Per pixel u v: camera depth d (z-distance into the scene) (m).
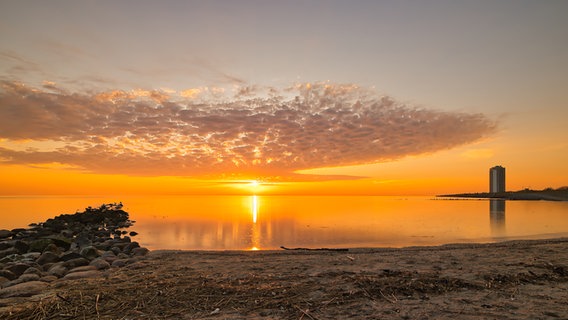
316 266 11.52
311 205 96.25
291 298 7.80
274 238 24.67
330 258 13.41
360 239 24.02
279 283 9.10
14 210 67.75
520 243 18.30
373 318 6.50
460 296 7.78
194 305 7.46
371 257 13.44
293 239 24.11
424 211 60.69
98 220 39.81
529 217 44.97
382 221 38.19
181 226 33.75
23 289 8.85
